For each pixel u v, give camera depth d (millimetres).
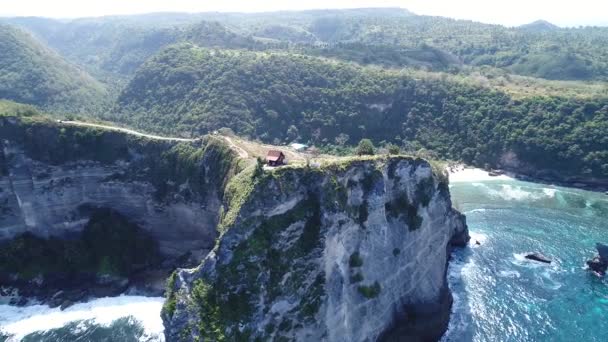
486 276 87000
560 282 84812
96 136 91375
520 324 73062
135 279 84625
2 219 86938
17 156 87812
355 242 64250
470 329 72312
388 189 71250
